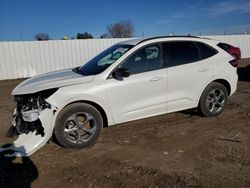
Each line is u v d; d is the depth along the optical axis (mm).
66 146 4547
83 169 3928
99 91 4621
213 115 6094
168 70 5270
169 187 3418
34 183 3605
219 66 5926
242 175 3652
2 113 7098
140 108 5043
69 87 4469
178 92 5434
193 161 4078
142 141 4875
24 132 4438
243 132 5207
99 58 5500
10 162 4164
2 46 14898
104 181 3602
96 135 4719
